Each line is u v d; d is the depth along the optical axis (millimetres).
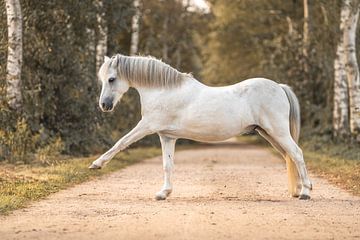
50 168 16516
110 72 11594
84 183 14562
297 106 11773
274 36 42406
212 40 45531
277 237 7891
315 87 34125
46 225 8719
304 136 32281
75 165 17766
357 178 14789
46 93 22078
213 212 9812
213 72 47062
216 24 43938
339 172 16688
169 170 11594
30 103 20859
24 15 21359
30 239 7781
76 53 23016
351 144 23719
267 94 11477
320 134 30672
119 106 27297
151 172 18188
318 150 26969
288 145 11477
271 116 11422
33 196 11625
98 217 9383
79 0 22109
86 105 23266
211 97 11328
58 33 22078
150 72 11492
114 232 8188
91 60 23953
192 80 11578
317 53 33031
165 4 42531
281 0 40000
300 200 11367
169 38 43188
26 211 9984
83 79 23234
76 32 23031
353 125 23609
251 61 45469
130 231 8250
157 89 11477
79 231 8273
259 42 42688
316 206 10570
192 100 11352
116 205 10672
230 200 11406
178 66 45156
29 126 20141
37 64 21984
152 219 9164
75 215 9570
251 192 12867
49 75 22078
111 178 15984
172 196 12086
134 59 11609
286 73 35062
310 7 33000
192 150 38719
